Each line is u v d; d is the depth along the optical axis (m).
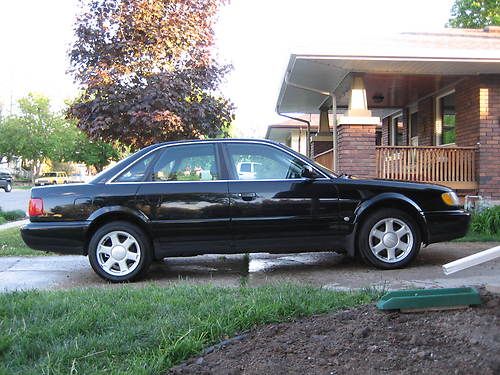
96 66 9.37
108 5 9.58
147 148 6.67
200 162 6.61
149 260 6.47
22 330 3.82
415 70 11.20
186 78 9.57
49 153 53.94
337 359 3.20
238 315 3.98
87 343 3.60
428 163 11.27
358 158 10.98
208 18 9.87
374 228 6.62
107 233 6.39
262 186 6.48
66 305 4.44
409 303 3.84
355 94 11.26
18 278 6.73
